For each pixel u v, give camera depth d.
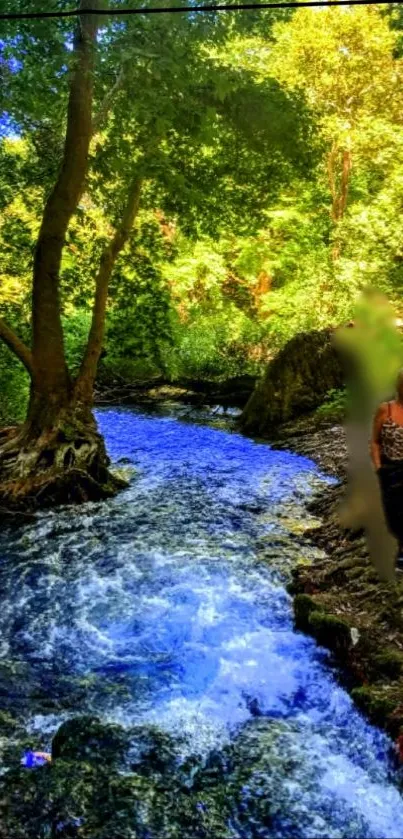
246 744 3.97
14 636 5.39
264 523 8.10
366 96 18.23
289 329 18.11
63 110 10.19
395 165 17.67
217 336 18.39
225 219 12.57
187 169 11.34
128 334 14.92
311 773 3.71
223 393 16.52
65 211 8.88
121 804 3.37
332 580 6.02
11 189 11.47
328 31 17.48
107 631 5.48
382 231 15.89
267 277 23.36
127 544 7.43
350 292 16.34
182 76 8.43
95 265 12.34
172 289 21.50
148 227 12.53
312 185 19.84
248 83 9.95
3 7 7.39
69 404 9.55
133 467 10.92
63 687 4.64
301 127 11.14
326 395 13.52
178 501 9.02
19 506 8.60
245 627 5.50
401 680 4.38
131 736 3.95
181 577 6.49
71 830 3.19
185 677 4.77
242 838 3.22
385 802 3.50
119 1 8.05
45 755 3.83
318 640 5.21
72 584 6.39
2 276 12.13
